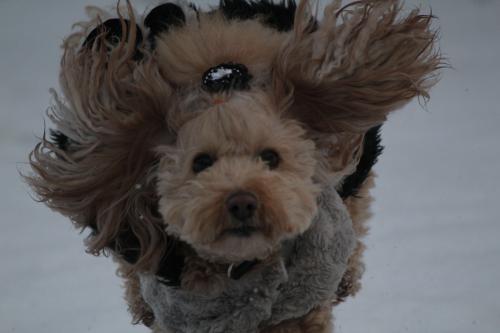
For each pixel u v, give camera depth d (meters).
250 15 4.63
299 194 4.01
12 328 6.14
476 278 6.42
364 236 5.80
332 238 4.38
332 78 4.24
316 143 4.41
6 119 10.77
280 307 4.42
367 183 5.54
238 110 3.94
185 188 3.98
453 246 6.97
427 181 8.55
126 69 4.17
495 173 8.68
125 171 4.29
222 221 3.85
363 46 4.22
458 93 11.71
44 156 4.39
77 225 4.49
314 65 4.21
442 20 15.41
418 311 6.00
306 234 4.32
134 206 4.34
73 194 4.36
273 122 4.06
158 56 4.22
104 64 4.15
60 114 4.30
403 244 7.04
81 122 4.20
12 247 7.62
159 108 4.17
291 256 4.34
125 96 4.18
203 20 4.44
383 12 4.23
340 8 4.27
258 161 3.94
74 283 6.91
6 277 7.00
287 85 4.21
